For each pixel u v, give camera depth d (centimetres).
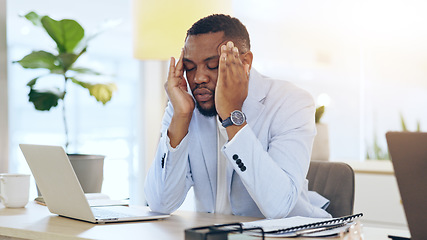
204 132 184
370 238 136
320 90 390
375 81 375
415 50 364
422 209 113
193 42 170
